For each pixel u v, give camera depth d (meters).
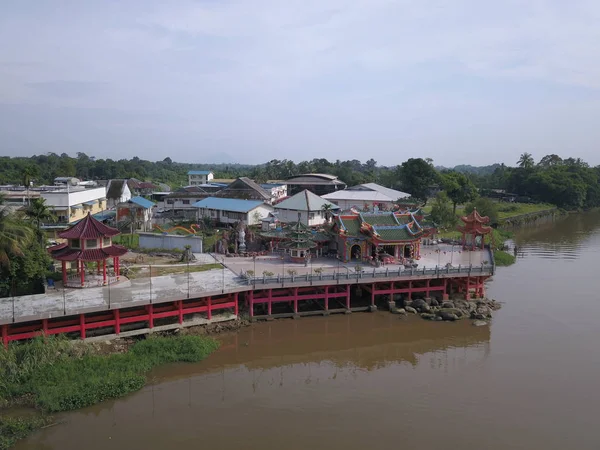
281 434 32.66
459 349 48.53
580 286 71.00
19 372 36.72
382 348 49.16
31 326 42.22
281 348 48.59
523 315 57.91
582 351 47.31
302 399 37.81
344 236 65.81
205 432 32.78
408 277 58.09
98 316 44.81
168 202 120.31
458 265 63.81
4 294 49.12
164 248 71.94
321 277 54.84
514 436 32.69
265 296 54.62
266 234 73.31
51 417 33.44
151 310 46.28
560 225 145.62
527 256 94.06
